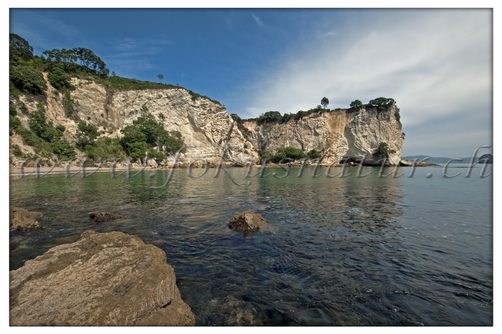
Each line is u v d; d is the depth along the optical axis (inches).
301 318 120.0
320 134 2667.3
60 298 101.0
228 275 161.3
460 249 210.5
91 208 381.7
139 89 2165.4
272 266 175.8
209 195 542.0
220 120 2342.5
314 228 277.9
